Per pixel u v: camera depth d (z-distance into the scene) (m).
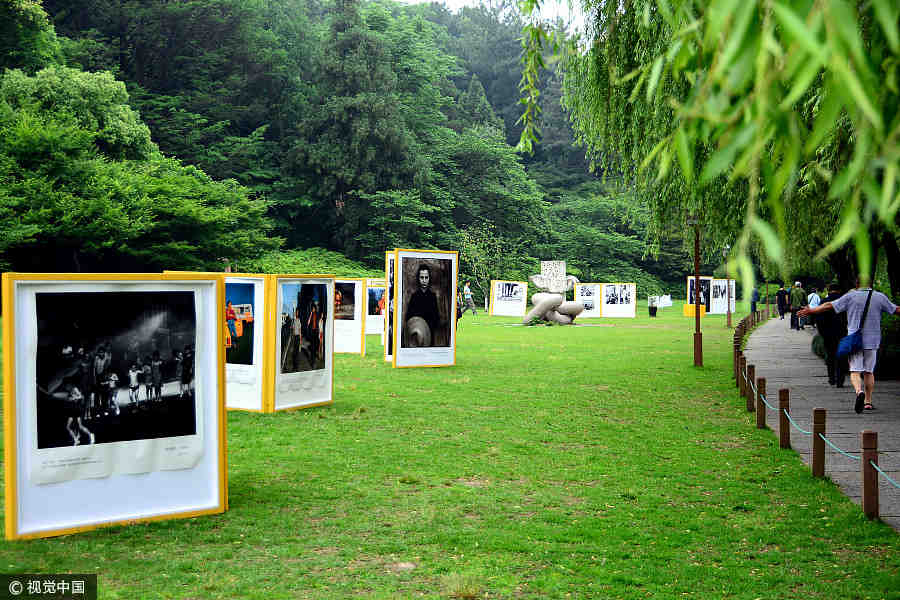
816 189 9.91
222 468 7.14
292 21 88.25
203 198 50.34
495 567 5.74
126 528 6.60
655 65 2.31
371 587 5.30
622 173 13.69
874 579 5.44
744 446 10.27
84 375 6.51
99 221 39.28
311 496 7.73
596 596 5.20
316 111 73.81
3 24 49.19
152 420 6.83
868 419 11.78
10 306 6.18
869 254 1.83
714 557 6.00
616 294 54.62
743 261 1.79
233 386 13.16
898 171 1.79
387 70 75.00
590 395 15.14
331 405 13.73
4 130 38.22
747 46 1.97
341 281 24.27
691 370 19.59
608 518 7.04
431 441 10.59
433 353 20.31
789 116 1.92
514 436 10.98
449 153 84.31
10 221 35.72
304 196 74.19
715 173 1.90
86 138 40.56
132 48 71.94
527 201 85.88
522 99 8.39
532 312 41.59
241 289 12.96
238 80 76.31
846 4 1.75
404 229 73.38
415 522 6.87
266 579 5.45
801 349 24.75
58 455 6.39
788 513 7.14
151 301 6.82
